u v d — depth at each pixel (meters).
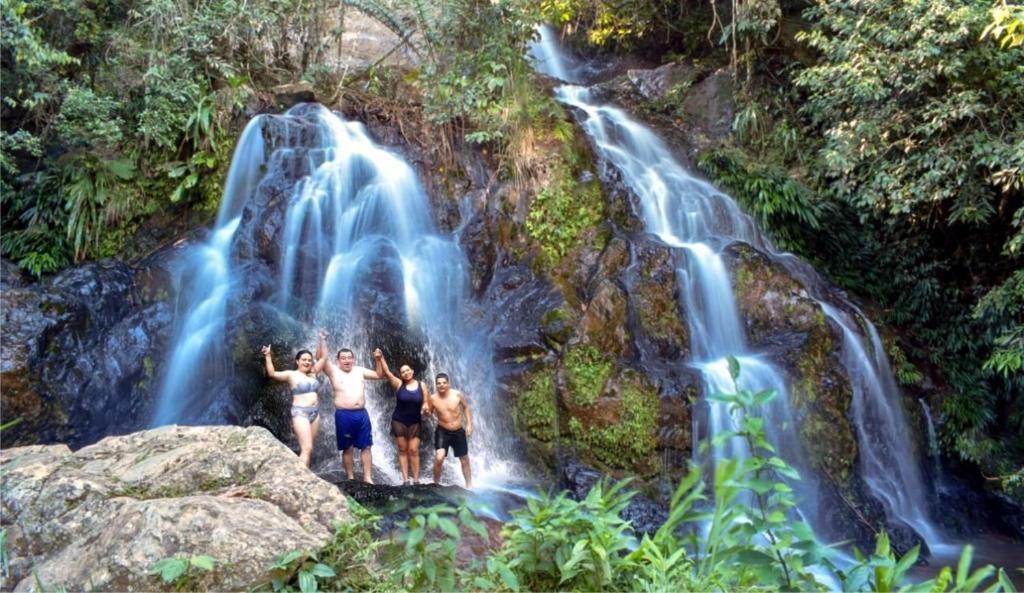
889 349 11.59
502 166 11.91
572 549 3.45
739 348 10.69
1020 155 9.89
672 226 12.37
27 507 3.61
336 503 3.76
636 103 15.53
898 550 9.12
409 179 11.53
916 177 11.43
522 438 9.56
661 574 3.37
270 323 9.77
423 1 12.80
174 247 10.69
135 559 3.16
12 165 10.69
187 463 3.88
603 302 10.16
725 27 15.73
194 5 12.59
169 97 11.51
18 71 10.98
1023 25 8.77
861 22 11.42
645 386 9.35
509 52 12.41
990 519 10.73
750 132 14.82
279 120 11.53
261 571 3.21
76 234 10.83
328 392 9.61
